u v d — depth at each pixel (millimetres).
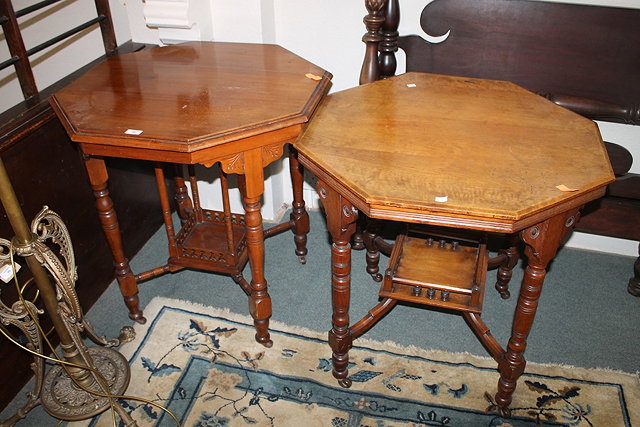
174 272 2193
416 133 1580
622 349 1959
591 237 2424
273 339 1987
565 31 1933
